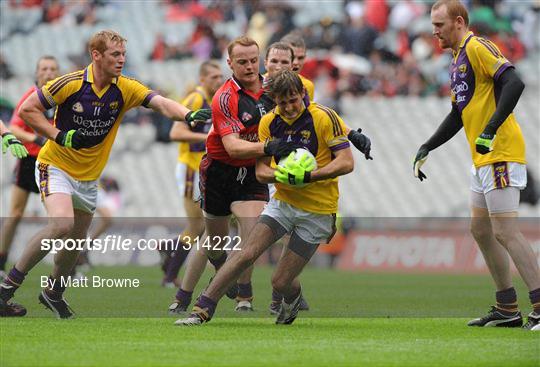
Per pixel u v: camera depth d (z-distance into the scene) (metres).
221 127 28.42
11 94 91.38
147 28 97.75
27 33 100.31
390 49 87.38
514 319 28.83
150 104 29.73
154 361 20.56
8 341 23.70
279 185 27.47
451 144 81.94
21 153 29.38
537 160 77.31
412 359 21.22
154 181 82.31
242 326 28.09
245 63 28.42
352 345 23.53
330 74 84.19
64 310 30.38
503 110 26.73
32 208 74.81
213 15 95.19
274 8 89.94
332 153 27.33
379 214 77.50
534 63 85.06
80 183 29.91
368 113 84.06
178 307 32.66
